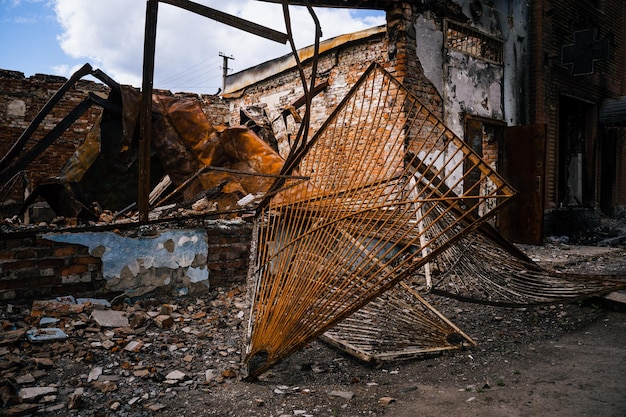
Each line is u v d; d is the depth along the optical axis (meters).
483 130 7.82
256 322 3.11
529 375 2.96
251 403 2.50
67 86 5.34
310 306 2.80
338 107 4.06
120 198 6.11
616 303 4.35
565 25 9.51
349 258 3.03
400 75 6.37
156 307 4.02
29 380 2.51
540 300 3.89
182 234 4.33
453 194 3.31
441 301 4.66
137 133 6.04
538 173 7.57
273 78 10.34
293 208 3.79
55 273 3.63
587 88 10.44
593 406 2.46
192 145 6.16
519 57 8.61
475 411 2.42
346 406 2.49
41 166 10.64
